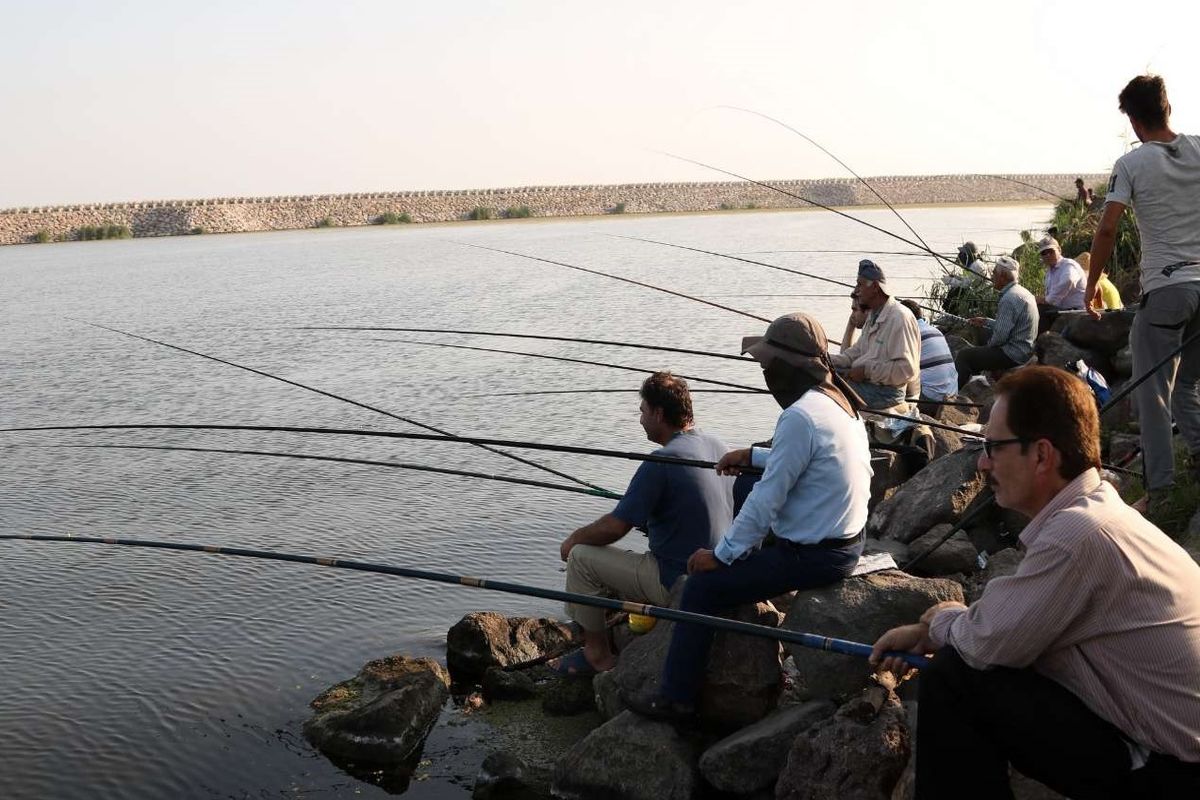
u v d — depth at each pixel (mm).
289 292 37000
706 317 24938
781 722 4641
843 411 4668
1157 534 3064
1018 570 3125
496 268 46375
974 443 6801
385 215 116375
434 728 5715
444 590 7734
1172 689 2973
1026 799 3715
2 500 10562
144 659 6707
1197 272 5406
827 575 4691
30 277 49281
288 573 8125
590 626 5570
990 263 14906
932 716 3289
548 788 5055
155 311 31484
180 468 11734
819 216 100250
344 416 14734
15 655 6777
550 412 14359
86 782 5367
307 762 5480
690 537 5234
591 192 123375
